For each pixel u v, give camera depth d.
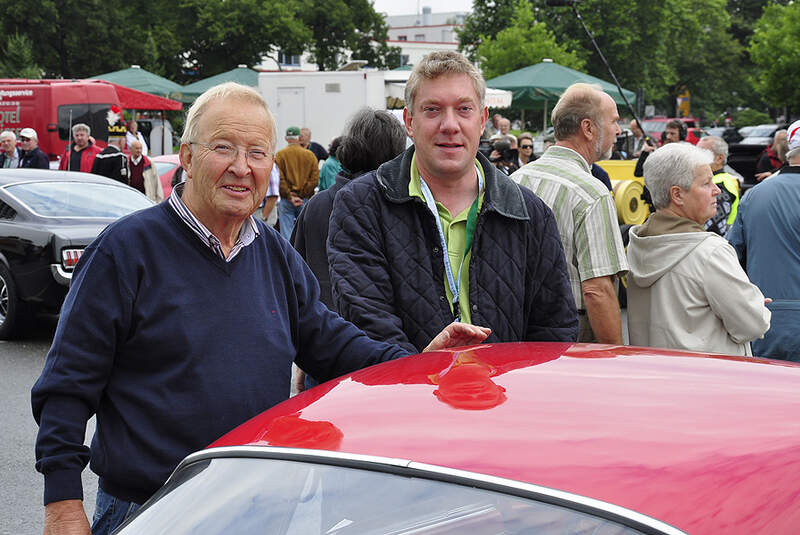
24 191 9.14
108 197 9.51
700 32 60.12
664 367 2.03
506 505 1.49
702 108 74.62
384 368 2.17
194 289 2.39
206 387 2.38
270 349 2.48
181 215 2.41
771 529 1.41
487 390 1.88
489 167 3.12
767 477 1.50
